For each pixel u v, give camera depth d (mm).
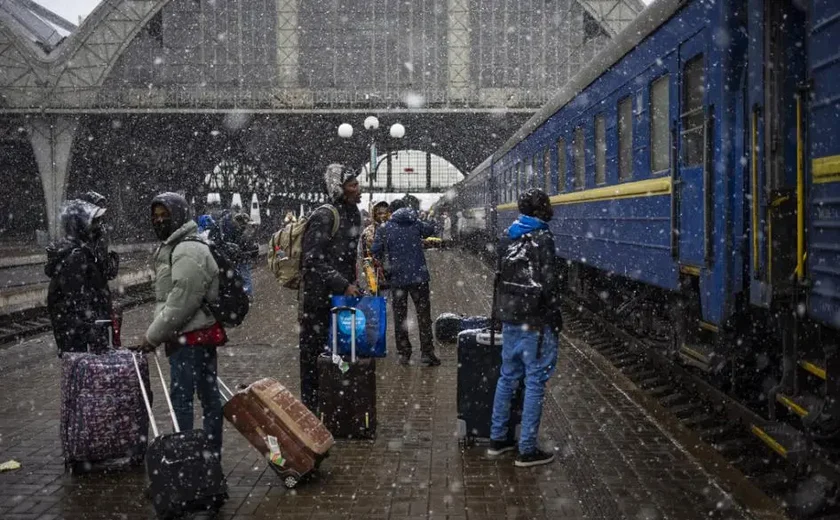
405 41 55062
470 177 43156
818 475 5266
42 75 54344
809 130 5098
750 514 4895
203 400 5691
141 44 55188
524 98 54281
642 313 11336
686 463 5918
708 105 7164
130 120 54219
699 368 8633
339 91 54812
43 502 5273
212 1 54781
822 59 4902
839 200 4668
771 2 5625
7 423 7328
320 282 7012
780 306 5703
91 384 5812
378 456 6230
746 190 6484
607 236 11328
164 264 5438
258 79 55250
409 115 54375
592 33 55500
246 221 17094
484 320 8453
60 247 6746
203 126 56125
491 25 54656
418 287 9984
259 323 14617
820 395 5609
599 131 11875
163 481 4840
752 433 6461
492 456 6176
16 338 13328
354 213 7289
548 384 8820
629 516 4898
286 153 67062
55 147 54312
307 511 5078
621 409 7613
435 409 7754
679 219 8180
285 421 5477
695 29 7547
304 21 55031
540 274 5828
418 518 4930
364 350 7246
